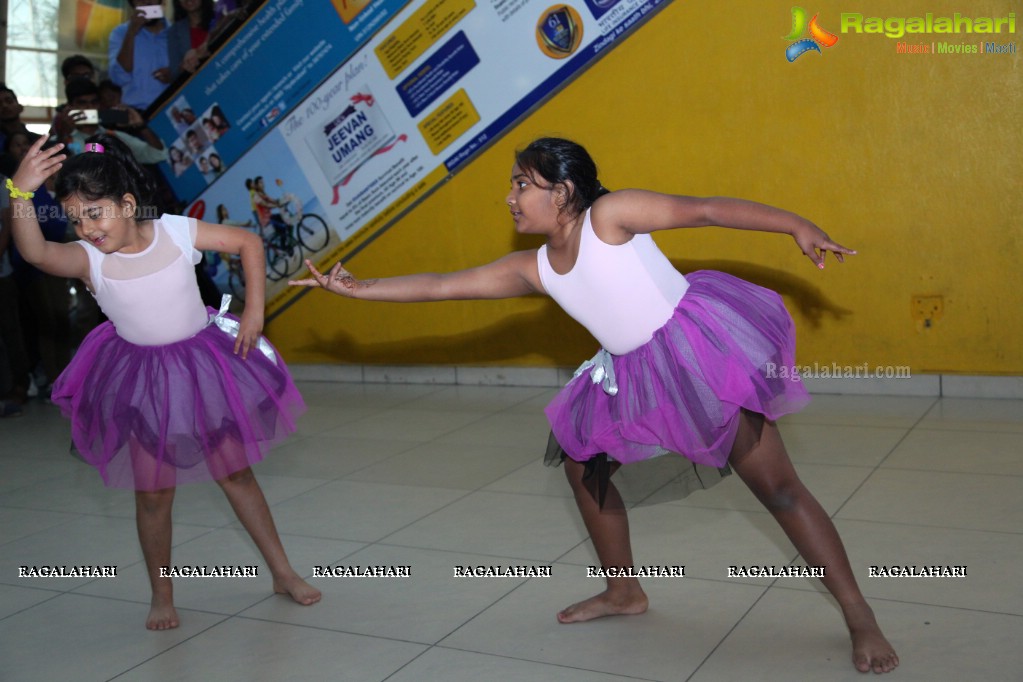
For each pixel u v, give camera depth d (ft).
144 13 18.94
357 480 12.64
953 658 6.94
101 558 10.34
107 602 9.11
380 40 17.20
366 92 17.52
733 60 15.10
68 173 7.52
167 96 18.98
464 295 7.75
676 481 7.77
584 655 7.42
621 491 7.87
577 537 10.07
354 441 14.66
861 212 14.76
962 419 13.42
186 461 8.13
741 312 7.14
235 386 8.36
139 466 8.08
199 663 7.70
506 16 16.29
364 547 10.16
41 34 20.15
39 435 16.28
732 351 6.94
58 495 12.82
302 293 19.02
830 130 14.73
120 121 18.69
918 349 14.80
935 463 11.62
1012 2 13.53
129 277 7.95
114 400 8.18
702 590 8.50
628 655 7.37
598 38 15.78
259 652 7.84
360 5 17.21
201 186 19.15
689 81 15.40
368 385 18.70
